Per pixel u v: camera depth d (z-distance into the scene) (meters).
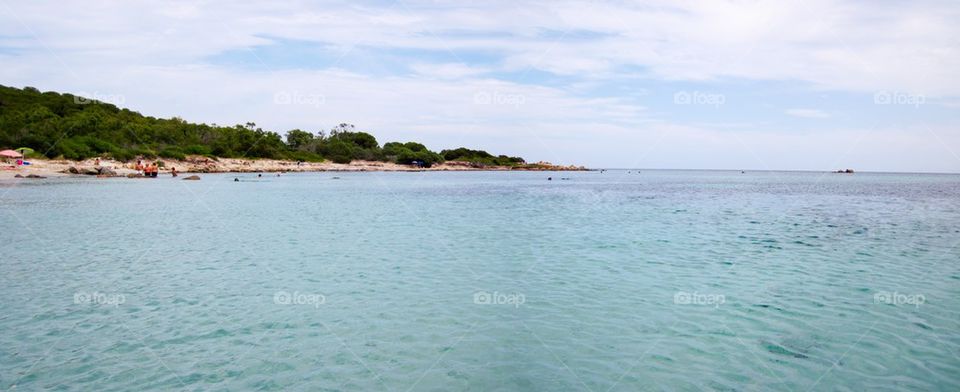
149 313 12.09
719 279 15.77
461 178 120.06
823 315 12.09
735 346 10.16
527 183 95.12
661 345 10.22
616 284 15.13
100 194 48.78
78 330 10.91
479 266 17.67
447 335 10.75
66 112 116.00
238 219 31.64
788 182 116.44
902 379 8.70
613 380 8.67
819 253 20.34
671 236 25.03
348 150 169.50
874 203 48.28
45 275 15.91
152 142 113.75
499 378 8.73
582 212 38.00
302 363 9.31
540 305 12.92
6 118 102.00
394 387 8.39
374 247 21.52
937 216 35.47
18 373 8.80
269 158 139.88
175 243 22.31
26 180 67.75
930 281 15.50
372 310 12.45
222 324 11.37
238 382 8.55
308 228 27.66
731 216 35.28
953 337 10.63
